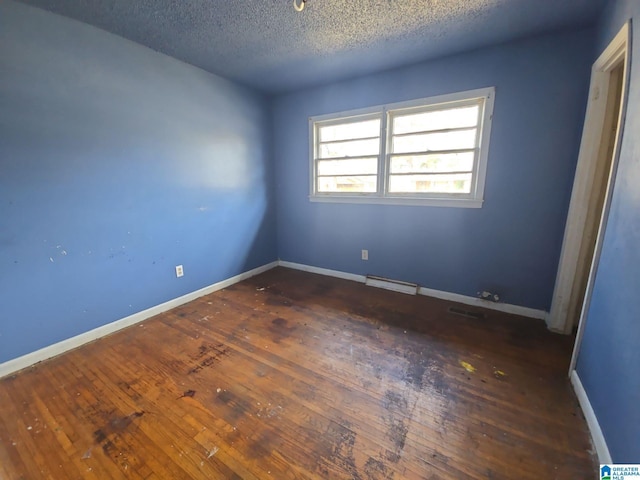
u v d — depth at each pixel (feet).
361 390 5.53
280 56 8.39
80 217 6.98
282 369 6.18
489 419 4.83
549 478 3.85
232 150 10.83
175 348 7.00
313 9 6.11
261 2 5.86
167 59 8.39
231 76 10.05
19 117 5.89
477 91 8.19
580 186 6.81
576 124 7.21
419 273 10.19
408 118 9.60
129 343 7.23
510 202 8.30
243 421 4.83
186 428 4.71
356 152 10.89
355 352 6.77
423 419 4.84
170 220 9.00
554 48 7.16
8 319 6.05
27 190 6.12
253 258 12.43
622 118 4.66
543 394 5.38
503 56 7.74
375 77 9.78
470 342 7.14
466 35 7.23
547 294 8.20
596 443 4.26
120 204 7.73
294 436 4.54
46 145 6.31
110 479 3.90
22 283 6.19
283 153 12.62
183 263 9.52
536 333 7.54
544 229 7.99
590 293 5.27
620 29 5.12
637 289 3.68
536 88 7.50
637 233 3.83
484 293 8.99
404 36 7.26
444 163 9.23
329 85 10.78
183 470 4.01
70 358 6.62
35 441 4.49
